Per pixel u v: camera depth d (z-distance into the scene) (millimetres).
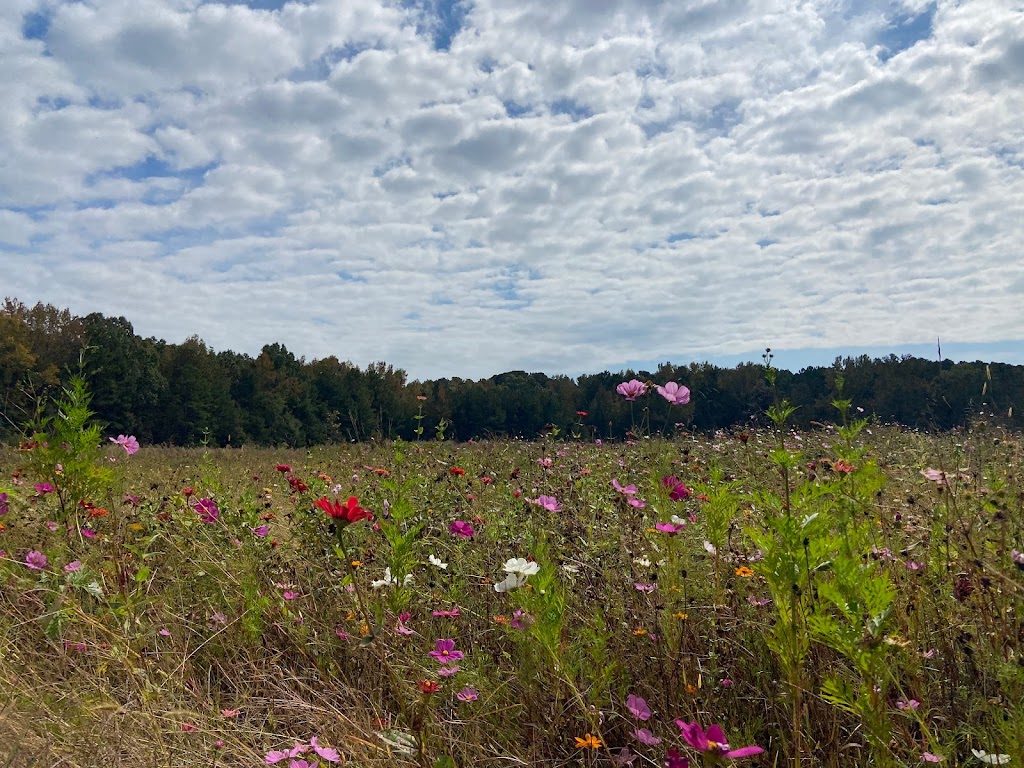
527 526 3541
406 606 2828
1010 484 2824
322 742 2068
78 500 3377
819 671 2000
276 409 34625
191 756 2025
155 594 3178
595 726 1945
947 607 2205
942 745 1782
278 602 2998
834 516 2230
